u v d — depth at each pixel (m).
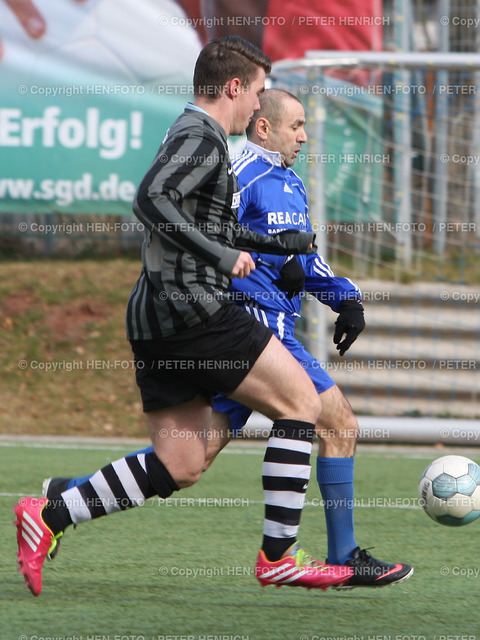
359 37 31.83
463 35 34.31
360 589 13.03
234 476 22.16
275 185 13.28
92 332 34.00
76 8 31.61
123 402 30.83
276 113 13.22
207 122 11.15
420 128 30.70
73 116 31.78
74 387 31.36
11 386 31.30
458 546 15.87
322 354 28.80
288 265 12.84
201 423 11.44
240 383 11.09
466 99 30.86
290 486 11.47
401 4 32.47
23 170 31.89
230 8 31.61
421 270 31.03
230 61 11.35
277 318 13.11
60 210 32.03
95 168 31.89
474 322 30.55
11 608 11.39
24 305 35.03
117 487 11.23
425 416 30.12
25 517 11.17
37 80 31.67
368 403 30.45
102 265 37.62
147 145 31.80
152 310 10.85
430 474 14.15
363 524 17.53
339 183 30.45
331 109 30.09
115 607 11.59
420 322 30.59
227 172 11.05
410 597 12.61
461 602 12.38
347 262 31.12
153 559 14.41
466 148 30.91
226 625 10.91
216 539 15.90
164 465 11.30
